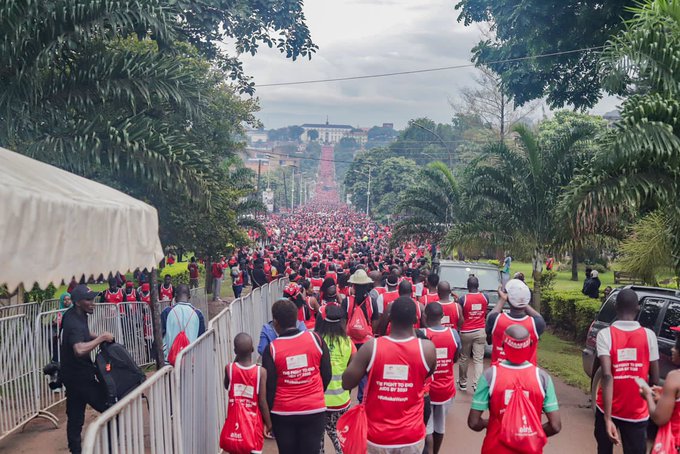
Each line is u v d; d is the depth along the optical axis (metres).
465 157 63.00
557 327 19.22
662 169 10.06
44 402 9.41
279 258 27.72
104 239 5.14
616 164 10.09
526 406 4.52
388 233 63.94
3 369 8.23
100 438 3.91
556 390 11.49
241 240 23.36
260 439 5.80
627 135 9.63
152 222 6.19
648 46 10.29
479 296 10.84
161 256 6.37
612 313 9.88
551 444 8.40
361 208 122.25
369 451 4.75
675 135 9.66
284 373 5.77
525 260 21.66
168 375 5.51
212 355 7.62
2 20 10.19
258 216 85.81
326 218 116.69
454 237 18.98
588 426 9.24
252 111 24.20
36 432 8.70
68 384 6.74
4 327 8.33
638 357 5.75
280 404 5.79
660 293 9.41
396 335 4.77
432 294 10.15
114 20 11.34
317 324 7.05
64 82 11.68
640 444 5.78
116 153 11.35
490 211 20.00
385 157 116.81
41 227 4.22
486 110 52.31
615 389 5.79
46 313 9.40
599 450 6.18
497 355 6.81
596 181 10.15
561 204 10.55
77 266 4.70
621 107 10.48
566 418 9.65
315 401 5.83
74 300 6.79
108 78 11.80
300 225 92.31
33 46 11.09
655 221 11.82
